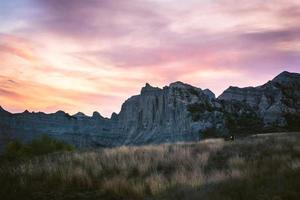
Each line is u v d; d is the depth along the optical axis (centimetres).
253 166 1733
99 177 1708
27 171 1792
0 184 1527
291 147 2423
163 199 1235
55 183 1603
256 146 2533
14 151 3503
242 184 1218
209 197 1123
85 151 2762
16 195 1401
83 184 1584
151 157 2105
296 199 1040
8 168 1898
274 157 1934
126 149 2528
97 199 1390
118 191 1438
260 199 1054
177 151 2289
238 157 2002
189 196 1176
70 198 1412
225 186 1222
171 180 1505
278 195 1058
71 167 1800
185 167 1853
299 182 1137
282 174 1320
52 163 1969
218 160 2106
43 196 1430
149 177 1591
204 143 3053
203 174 1598
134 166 1881
